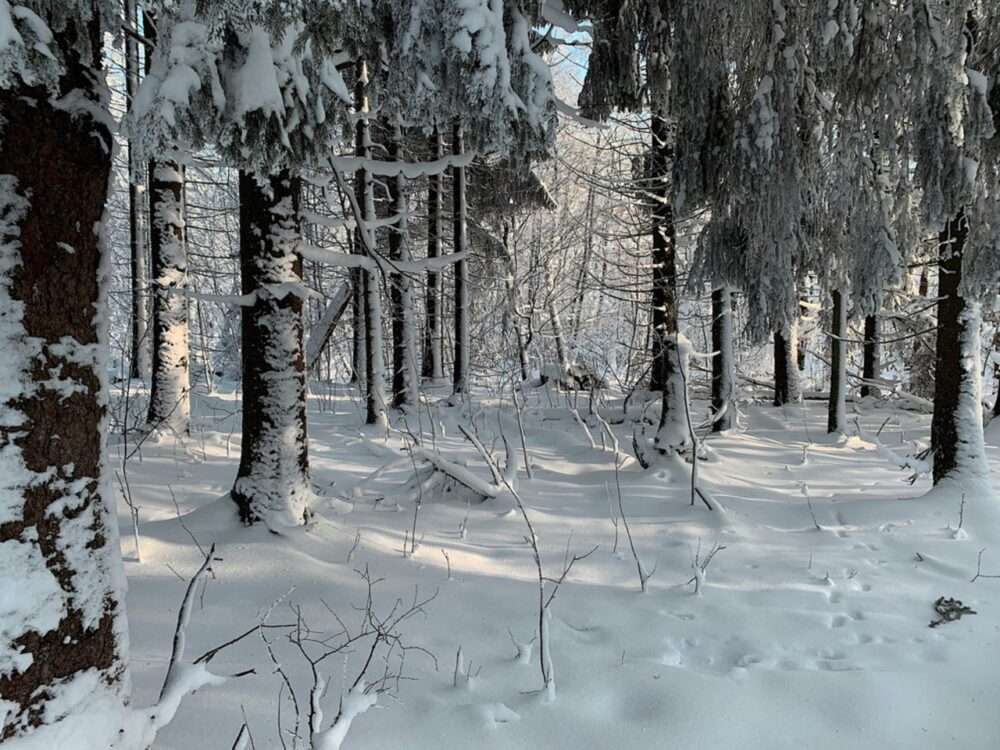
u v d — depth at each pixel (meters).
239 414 11.75
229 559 4.75
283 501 5.24
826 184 5.69
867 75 5.33
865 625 4.37
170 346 8.84
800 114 5.71
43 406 2.07
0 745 1.91
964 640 4.16
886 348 18.20
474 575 4.89
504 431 11.01
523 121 3.88
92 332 2.27
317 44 3.38
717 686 3.55
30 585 2.00
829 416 10.90
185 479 7.07
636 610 4.50
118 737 2.17
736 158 5.62
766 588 4.91
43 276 2.09
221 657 3.66
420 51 3.66
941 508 6.42
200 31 2.86
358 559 4.95
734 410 11.13
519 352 16.52
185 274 9.01
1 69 1.89
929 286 17.14
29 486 2.02
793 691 3.56
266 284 5.20
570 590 4.75
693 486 6.68
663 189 8.59
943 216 5.39
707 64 5.66
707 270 6.12
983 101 5.29
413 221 16.42
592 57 6.05
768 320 5.72
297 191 5.32
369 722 3.19
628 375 15.02
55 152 2.11
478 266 18.11
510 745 3.11
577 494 7.23
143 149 2.74
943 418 6.79
